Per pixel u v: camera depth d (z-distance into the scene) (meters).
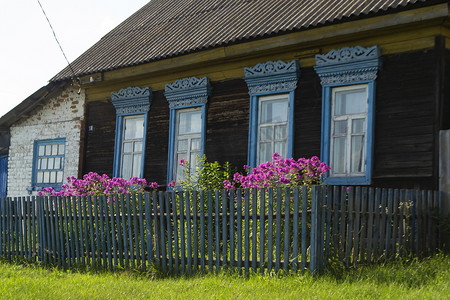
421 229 9.12
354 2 11.57
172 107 14.33
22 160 18.02
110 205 9.87
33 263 10.95
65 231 10.62
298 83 12.16
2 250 11.88
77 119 16.62
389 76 10.90
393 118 10.74
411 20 10.22
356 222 8.09
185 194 8.91
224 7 15.77
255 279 7.77
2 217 11.91
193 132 13.98
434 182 10.02
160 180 14.44
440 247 9.42
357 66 11.19
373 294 6.69
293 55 12.24
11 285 7.99
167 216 9.14
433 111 10.26
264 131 12.62
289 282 7.39
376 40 11.09
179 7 17.94
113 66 14.80
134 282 8.29
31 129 17.89
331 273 7.68
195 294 7.12
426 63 10.47
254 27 12.70
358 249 8.14
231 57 13.05
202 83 13.68
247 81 12.88
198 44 13.27
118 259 9.82
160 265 9.23
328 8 11.91
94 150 16.12
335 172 11.38
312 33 11.45
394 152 10.64
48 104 17.50
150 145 14.79
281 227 8.12
